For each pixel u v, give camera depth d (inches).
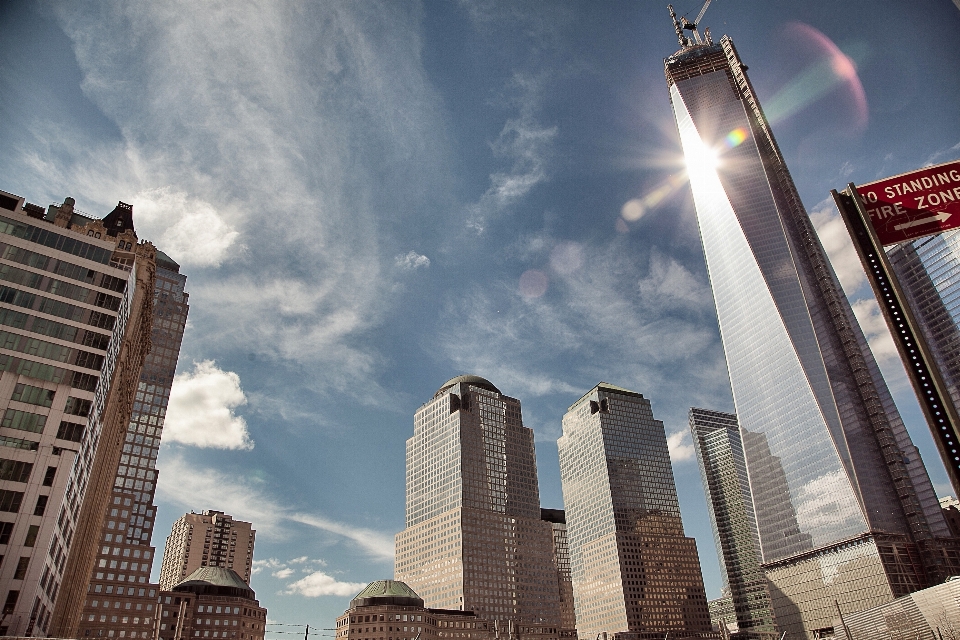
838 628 5723.4
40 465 3481.8
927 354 667.4
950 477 612.4
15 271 3782.0
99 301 4047.7
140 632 6924.2
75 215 5044.3
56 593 3917.3
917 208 758.5
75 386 3769.7
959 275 4520.2
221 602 7632.9
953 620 4633.4
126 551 7362.2
